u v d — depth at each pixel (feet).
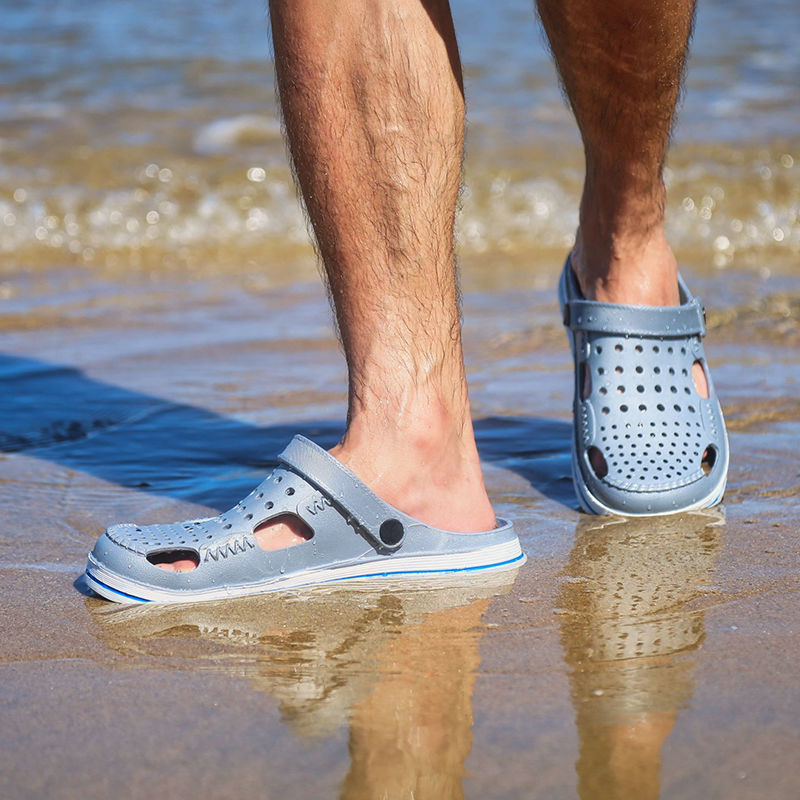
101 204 31.01
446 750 6.09
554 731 6.27
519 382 16.02
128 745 6.22
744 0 61.52
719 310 20.65
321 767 5.97
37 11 54.44
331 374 16.76
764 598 8.27
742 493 11.03
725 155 35.04
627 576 8.86
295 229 30.89
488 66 44.32
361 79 8.40
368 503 8.86
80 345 18.92
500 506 10.92
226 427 13.97
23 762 6.04
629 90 9.82
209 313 21.77
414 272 8.87
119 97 39.75
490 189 32.58
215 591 8.57
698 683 6.83
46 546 9.87
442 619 8.04
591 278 11.45
